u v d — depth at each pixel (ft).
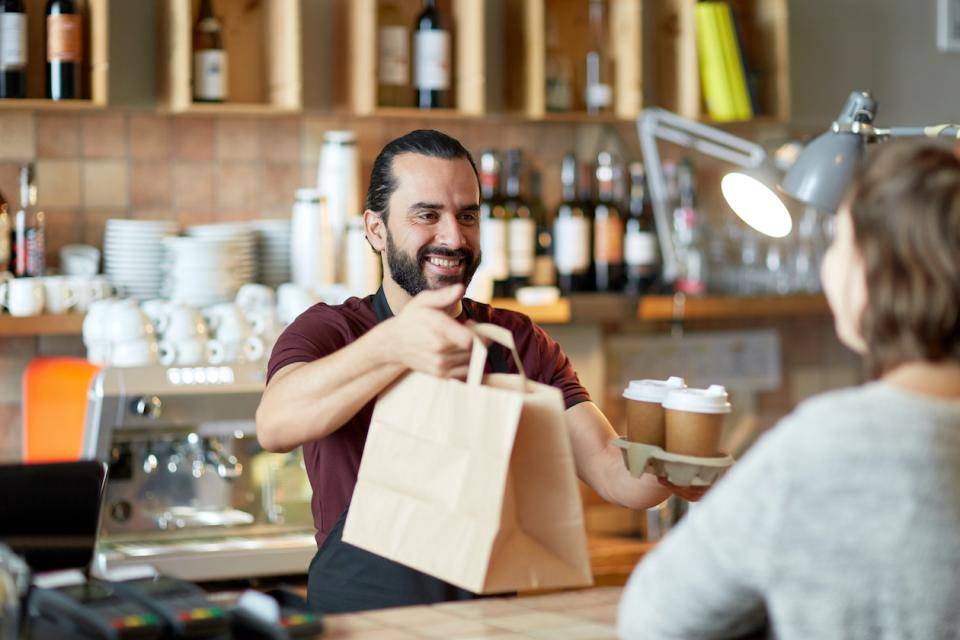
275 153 11.48
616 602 5.54
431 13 11.24
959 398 3.81
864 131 7.16
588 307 11.60
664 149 12.89
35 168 10.68
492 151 11.65
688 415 5.37
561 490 5.01
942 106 14.07
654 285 12.34
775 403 13.61
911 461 3.65
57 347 10.78
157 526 9.62
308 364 6.05
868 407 3.74
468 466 4.90
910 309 3.77
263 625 4.63
